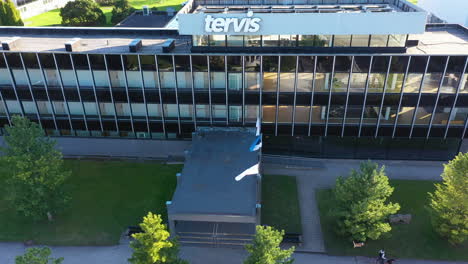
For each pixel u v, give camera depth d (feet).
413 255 105.91
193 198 108.78
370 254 106.52
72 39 136.67
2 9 247.09
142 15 257.75
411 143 142.00
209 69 127.65
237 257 106.32
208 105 135.74
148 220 85.30
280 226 116.16
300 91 129.39
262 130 139.13
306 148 145.59
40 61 130.72
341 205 108.58
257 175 117.08
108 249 108.99
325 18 118.62
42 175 106.42
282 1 168.25
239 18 120.47
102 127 144.05
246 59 124.57
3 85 136.26
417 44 131.54
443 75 122.42
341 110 132.26
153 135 144.87
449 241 107.65
